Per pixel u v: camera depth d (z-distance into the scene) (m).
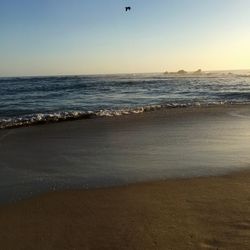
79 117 15.38
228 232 4.34
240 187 6.00
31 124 13.55
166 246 4.05
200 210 5.01
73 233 4.43
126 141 10.05
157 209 5.08
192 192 5.78
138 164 7.64
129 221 4.71
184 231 4.38
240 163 7.59
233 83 57.47
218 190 5.85
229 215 4.82
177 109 18.27
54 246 4.13
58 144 9.76
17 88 46.88
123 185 6.24
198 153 8.53
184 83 58.88
